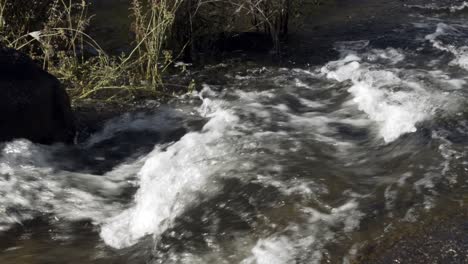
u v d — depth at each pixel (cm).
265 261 402
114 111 683
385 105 625
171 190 510
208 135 601
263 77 750
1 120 570
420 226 418
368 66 744
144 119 668
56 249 458
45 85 599
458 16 903
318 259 396
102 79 713
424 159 510
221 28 830
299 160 529
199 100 704
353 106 648
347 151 547
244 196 478
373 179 487
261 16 823
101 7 952
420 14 916
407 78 691
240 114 646
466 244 396
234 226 448
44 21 776
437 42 804
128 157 598
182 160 551
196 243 438
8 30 752
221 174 510
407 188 466
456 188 460
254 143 569
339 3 967
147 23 858
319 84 721
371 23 891
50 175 550
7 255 451
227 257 418
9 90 575
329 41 841
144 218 486
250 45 834
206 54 818
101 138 633
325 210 447
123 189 538
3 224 488
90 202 516
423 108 605
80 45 827
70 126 624
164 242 450
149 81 745
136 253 447
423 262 384
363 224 426
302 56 802
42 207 508
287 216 445
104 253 451
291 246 412
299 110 657
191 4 796
